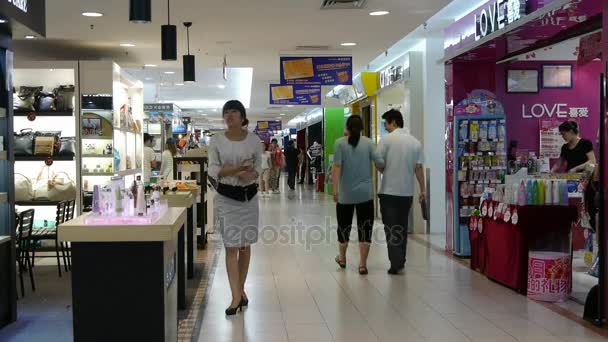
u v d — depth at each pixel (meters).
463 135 7.61
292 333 4.55
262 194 19.34
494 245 6.23
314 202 16.22
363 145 6.70
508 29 5.88
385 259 7.68
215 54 10.34
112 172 8.47
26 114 8.32
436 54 9.92
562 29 5.85
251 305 5.40
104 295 3.48
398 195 6.66
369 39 8.98
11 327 4.84
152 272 3.49
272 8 6.92
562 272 5.43
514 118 8.14
